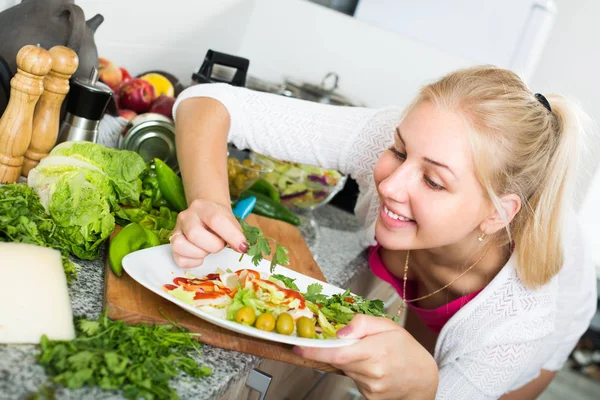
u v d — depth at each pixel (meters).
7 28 1.27
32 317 0.86
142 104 1.71
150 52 2.03
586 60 3.03
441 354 1.41
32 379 0.76
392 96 2.56
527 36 2.36
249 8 2.49
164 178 1.34
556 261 1.34
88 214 1.08
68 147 1.18
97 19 1.41
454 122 1.16
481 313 1.36
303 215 1.94
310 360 1.05
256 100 1.55
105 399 0.77
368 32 2.52
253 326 0.96
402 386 1.09
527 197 1.29
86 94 1.32
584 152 1.38
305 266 1.44
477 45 2.43
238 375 0.96
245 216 1.47
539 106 1.27
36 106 1.26
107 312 0.94
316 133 1.59
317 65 2.57
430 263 1.55
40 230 1.06
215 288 1.04
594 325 4.30
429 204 1.19
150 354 0.86
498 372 1.34
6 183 1.22
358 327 1.04
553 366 1.82
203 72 1.76
